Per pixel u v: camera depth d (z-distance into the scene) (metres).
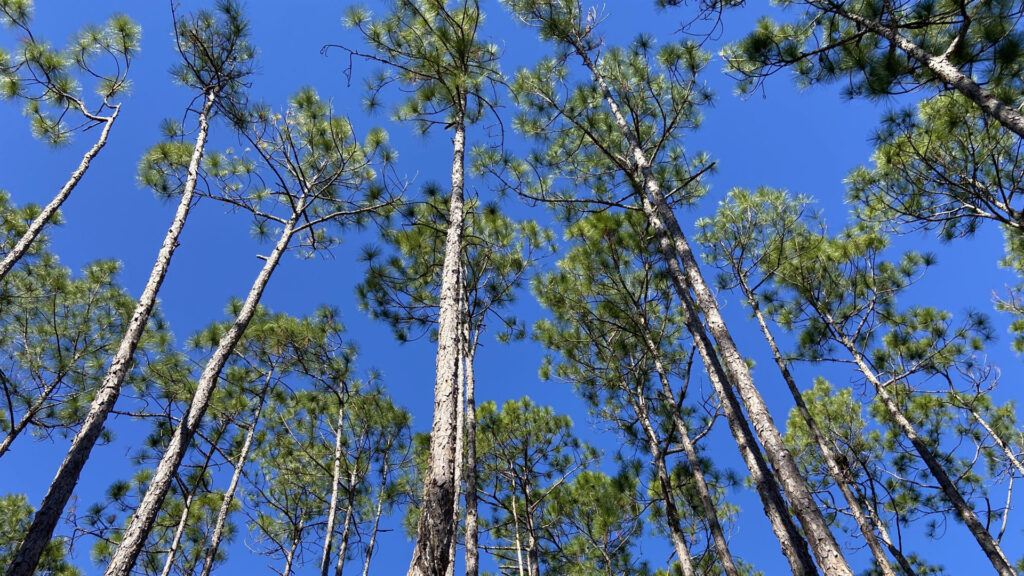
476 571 6.26
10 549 7.98
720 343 5.05
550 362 9.27
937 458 8.65
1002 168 6.70
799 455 9.30
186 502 7.96
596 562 9.16
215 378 5.23
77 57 7.12
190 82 7.10
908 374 8.07
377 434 10.18
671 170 7.53
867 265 8.52
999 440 8.06
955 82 4.52
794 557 4.14
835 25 5.70
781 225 8.36
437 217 8.12
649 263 8.01
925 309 8.55
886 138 7.06
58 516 3.94
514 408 10.09
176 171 7.00
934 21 4.80
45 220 5.95
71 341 8.14
